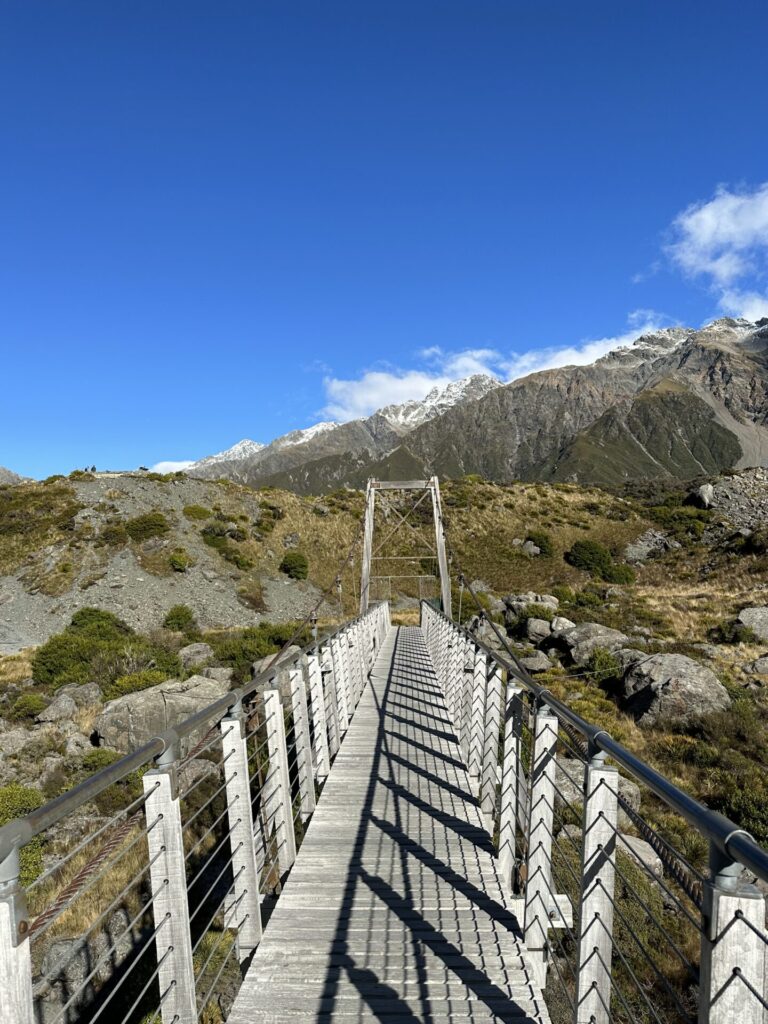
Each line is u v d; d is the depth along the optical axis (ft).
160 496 132.16
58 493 126.72
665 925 18.63
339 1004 9.62
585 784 7.94
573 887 16.15
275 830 13.84
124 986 16.85
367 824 16.56
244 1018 9.34
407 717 28.60
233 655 65.62
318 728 20.07
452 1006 9.56
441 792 18.94
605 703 47.88
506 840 12.98
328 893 13.04
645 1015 15.15
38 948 19.29
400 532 139.74
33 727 49.93
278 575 118.93
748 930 4.62
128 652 64.34
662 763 37.24
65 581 101.40
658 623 75.36
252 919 10.89
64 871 27.22
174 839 7.71
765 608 69.05
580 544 126.41
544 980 10.56
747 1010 4.56
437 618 41.37
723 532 134.72
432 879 13.62
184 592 103.60
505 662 14.75
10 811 32.94
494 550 134.31
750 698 45.42
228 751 10.87
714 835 4.55
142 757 6.65
